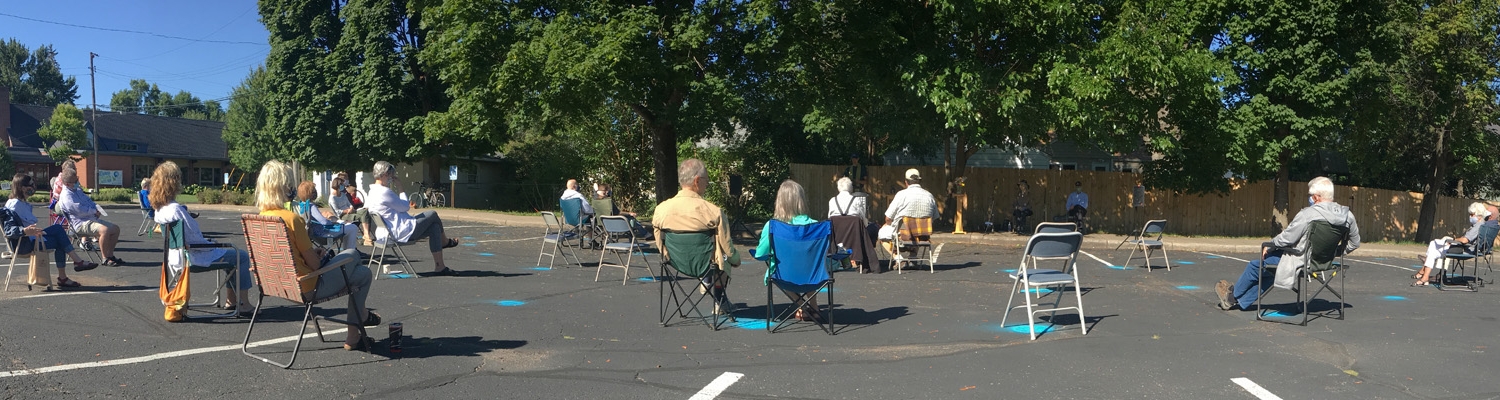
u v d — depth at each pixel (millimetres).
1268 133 19141
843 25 15453
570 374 5082
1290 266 7129
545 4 15820
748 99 17172
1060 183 22062
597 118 25109
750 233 17859
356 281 5371
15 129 49500
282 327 6258
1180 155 20062
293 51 28094
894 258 10766
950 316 7297
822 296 8492
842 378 5047
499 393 4633
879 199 21688
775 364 5391
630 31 13555
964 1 15094
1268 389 4871
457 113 16250
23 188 7957
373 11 26531
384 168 9617
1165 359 5598
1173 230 21984
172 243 6383
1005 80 15617
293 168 35375
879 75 16016
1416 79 19062
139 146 49906
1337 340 6312
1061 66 15031
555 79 13672
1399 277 11234
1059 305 8016
